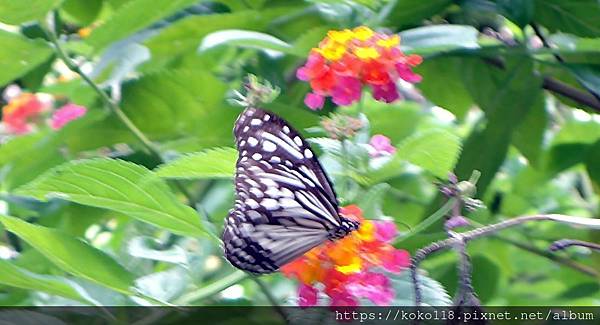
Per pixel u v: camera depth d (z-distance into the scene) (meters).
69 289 0.60
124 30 0.67
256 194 0.58
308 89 0.73
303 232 0.59
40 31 0.68
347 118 0.63
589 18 0.72
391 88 0.64
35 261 0.69
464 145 0.71
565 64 0.72
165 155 0.70
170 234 0.71
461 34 0.68
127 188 0.59
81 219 0.73
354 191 0.64
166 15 0.67
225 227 0.59
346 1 0.71
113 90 0.71
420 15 0.71
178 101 0.71
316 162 0.59
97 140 0.71
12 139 0.72
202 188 0.72
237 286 0.68
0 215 0.60
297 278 0.61
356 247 0.61
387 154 0.64
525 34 0.72
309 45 0.70
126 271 0.61
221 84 0.70
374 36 0.64
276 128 0.59
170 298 0.64
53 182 0.58
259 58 0.73
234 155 0.58
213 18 0.71
